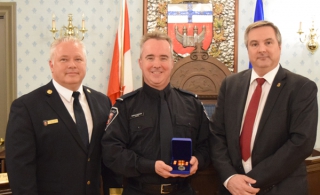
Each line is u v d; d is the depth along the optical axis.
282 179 1.67
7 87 4.07
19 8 4.03
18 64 4.07
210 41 4.09
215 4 4.08
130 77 3.88
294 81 1.75
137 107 1.79
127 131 1.76
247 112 1.79
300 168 1.74
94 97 1.96
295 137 1.66
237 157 1.77
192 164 1.65
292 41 4.04
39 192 1.71
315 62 4.04
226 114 1.86
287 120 1.71
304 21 4.01
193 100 1.90
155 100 1.80
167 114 1.76
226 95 1.90
